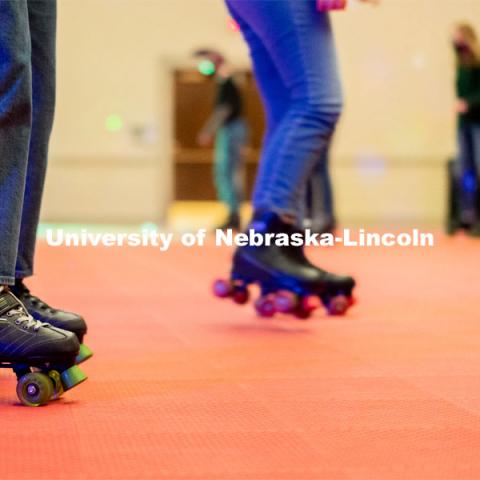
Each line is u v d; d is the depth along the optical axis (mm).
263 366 2410
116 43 12195
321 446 1598
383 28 11797
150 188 12273
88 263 6074
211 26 12219
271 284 3207
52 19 2189
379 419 1812
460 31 8945
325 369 2367
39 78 2182
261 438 1651
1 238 1943
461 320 3373
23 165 1972
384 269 5781
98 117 12227
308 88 3129
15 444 1597
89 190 12281
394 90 11859
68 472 1425
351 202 11992
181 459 1507
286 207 3162
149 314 3512
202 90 14375
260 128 14484
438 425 1764
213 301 3965
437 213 11984
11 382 2152
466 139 9266
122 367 2381
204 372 2314
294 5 3092
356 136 11938
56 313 2160
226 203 9953
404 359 2529
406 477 1415
